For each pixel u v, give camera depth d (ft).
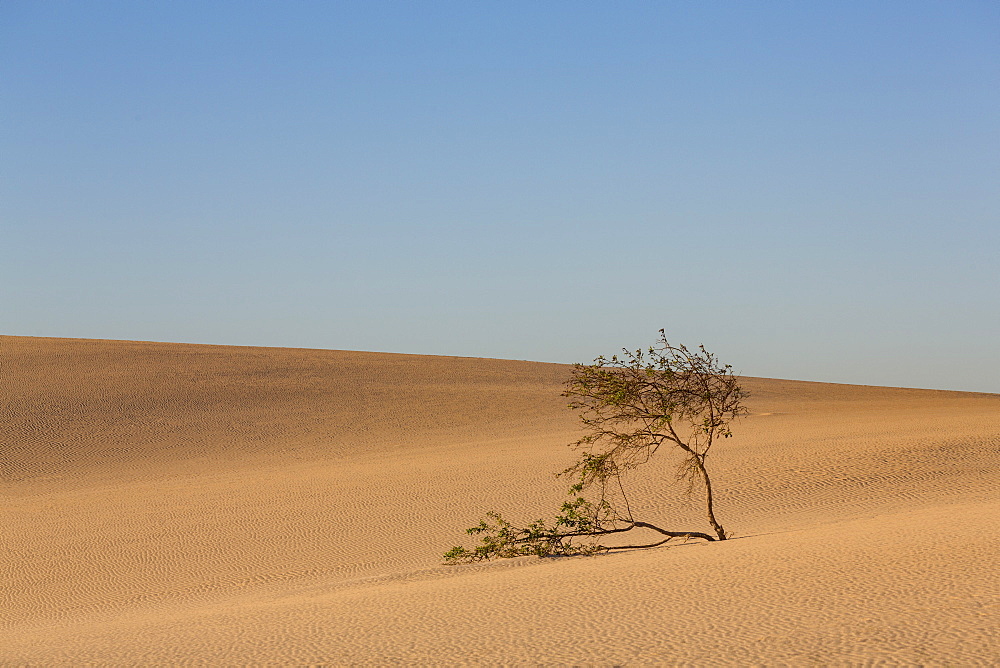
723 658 25.70
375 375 244.42
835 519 81.41
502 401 216.13
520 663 27.12
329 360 263.29
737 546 51.70
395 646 30.83
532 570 55.21
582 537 82.43
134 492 131.13
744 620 30.01
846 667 23.76
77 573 86.69
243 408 200.13
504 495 107.45
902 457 108.06
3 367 222.28
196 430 181.06
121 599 74.38
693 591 36.17
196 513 111.55
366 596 48.11
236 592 72.02
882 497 92.38
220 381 222.89
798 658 24.93
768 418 175.73
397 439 175.83
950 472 101.24
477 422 192.13
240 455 163.12
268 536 96.73
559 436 165.07
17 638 47.98
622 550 69.00
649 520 90.68
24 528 109.09
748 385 264.11
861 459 108.17
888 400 240.94
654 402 68.44
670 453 124.98
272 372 238.27
